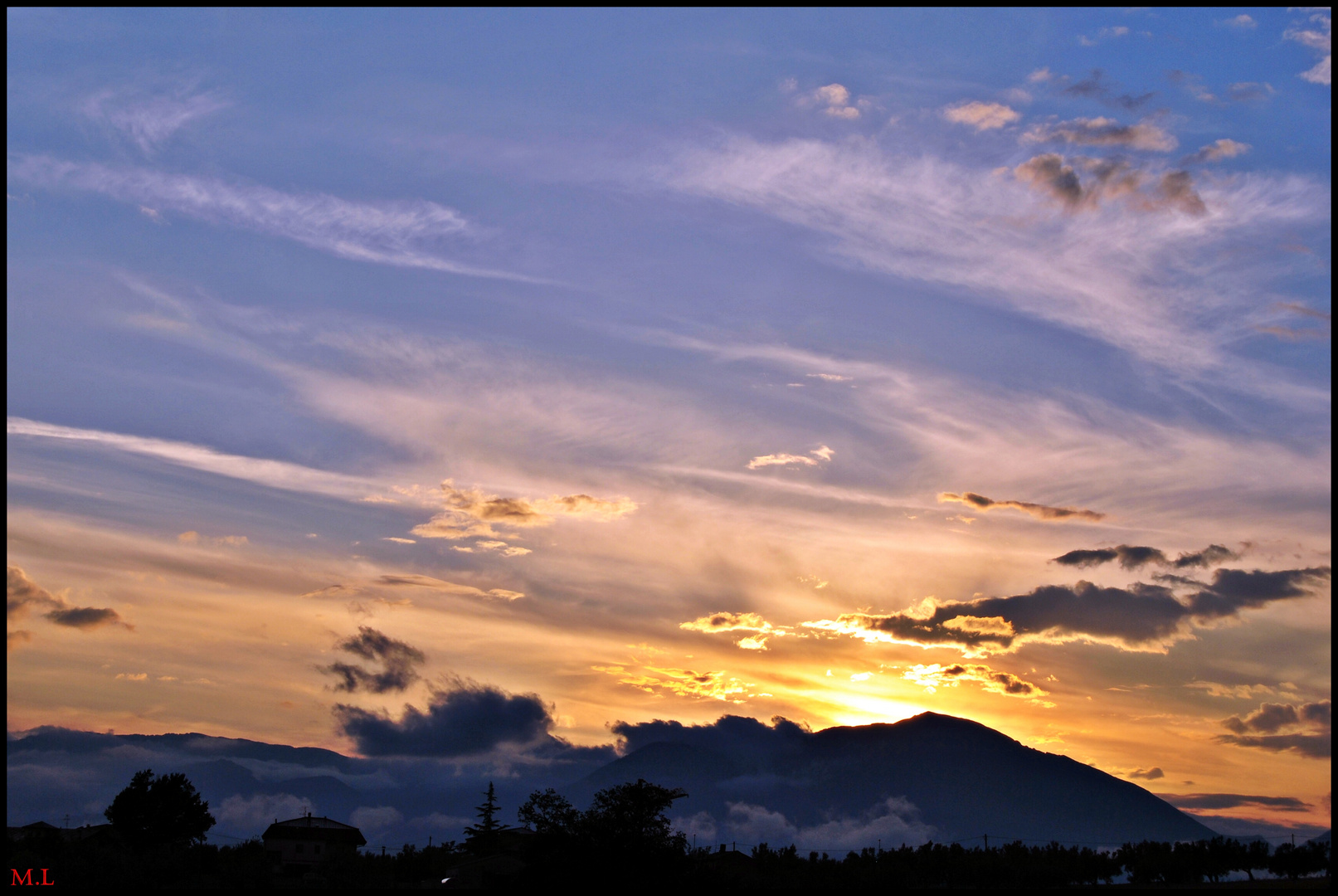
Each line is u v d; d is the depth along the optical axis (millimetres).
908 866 98875
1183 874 89812
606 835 66875
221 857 102625
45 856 87938
